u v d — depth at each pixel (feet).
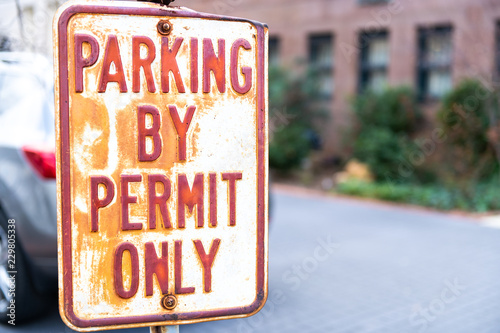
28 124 12.96
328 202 33.96
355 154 40.52
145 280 4.16
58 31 3.99
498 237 24.64
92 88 4.05
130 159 4.12
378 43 44.70
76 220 4.05
